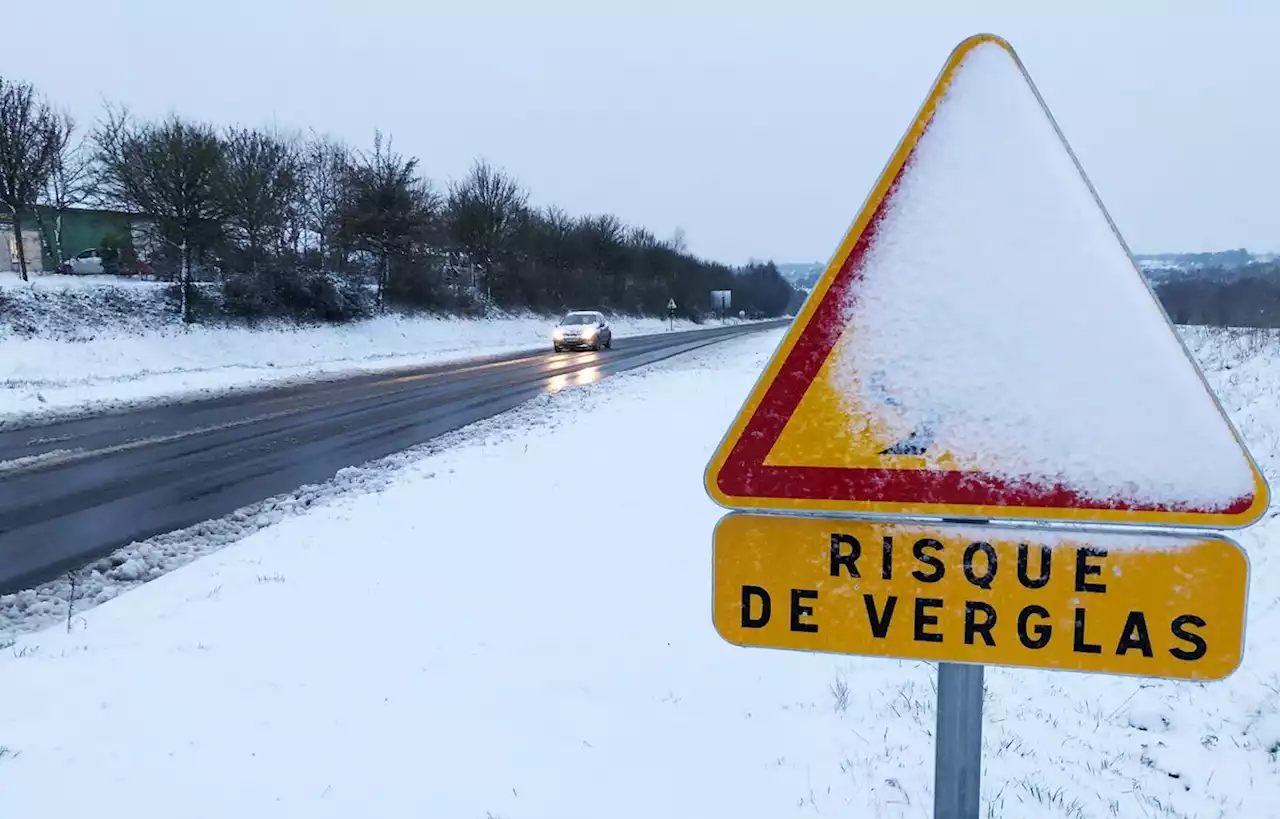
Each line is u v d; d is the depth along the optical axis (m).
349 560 6.07
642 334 52.44
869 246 1.47
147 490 8.55
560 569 5.82
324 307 32.12
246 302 29.09
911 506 1.46
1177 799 3.40
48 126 26.23
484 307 44.03
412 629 4.75
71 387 16.97
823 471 1.50
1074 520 1.39
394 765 3.32
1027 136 1.42
